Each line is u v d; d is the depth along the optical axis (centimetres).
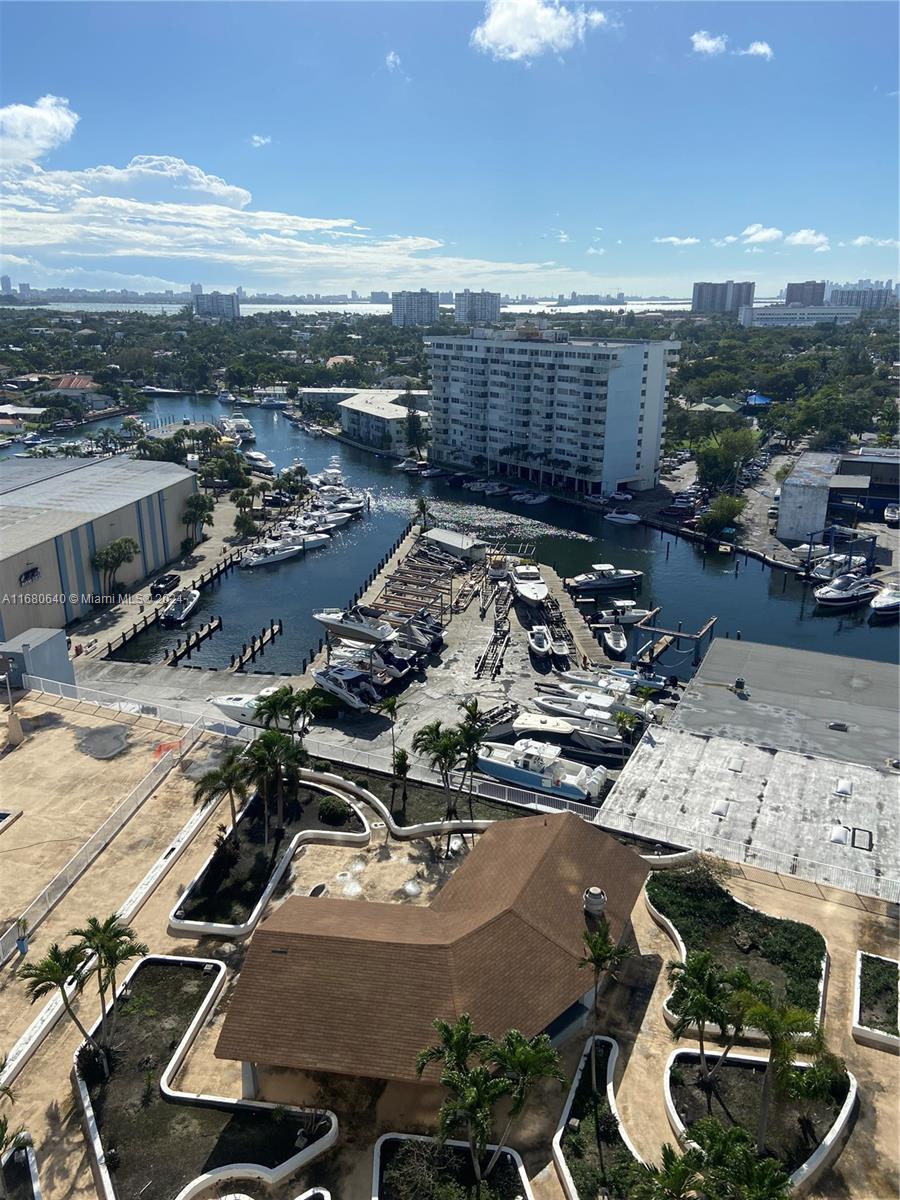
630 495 18400
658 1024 4219
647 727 7488
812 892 5153
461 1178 3391
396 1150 3488
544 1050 3303
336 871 5406
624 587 13312
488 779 6769
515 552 15162
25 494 13162
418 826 5784
